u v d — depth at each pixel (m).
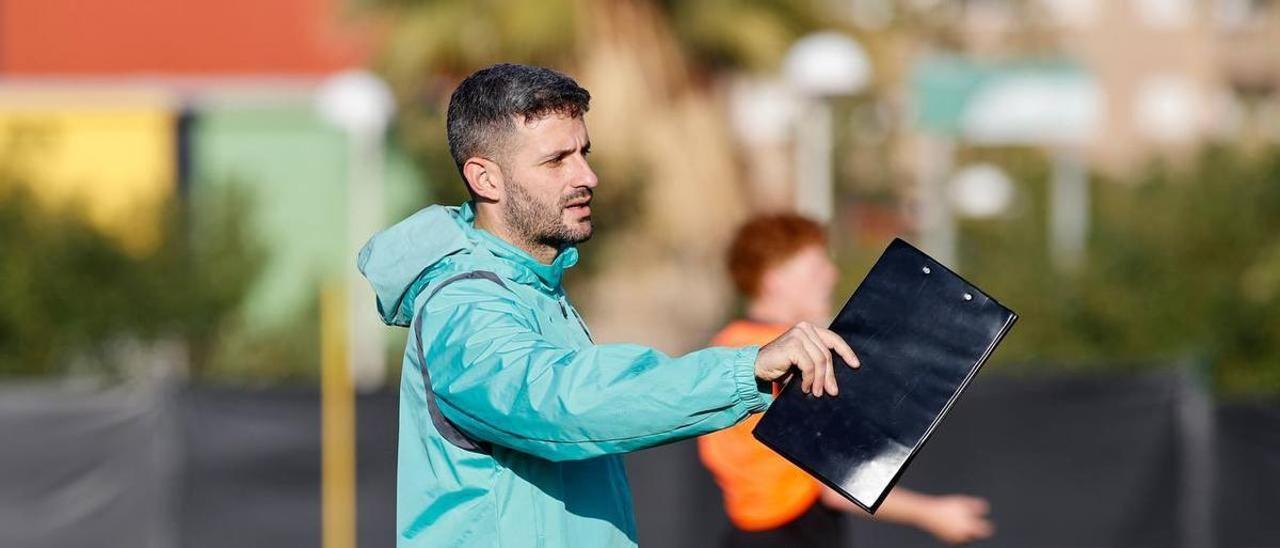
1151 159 42.69
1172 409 26.58
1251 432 26.48
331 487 27.30
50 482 27.17
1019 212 44.88
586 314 57.31
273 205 60.38
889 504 15.77
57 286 42.06
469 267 9.29
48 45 72.81
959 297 8.84
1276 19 95.44
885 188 61.56
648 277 58.16
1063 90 50.56
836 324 8.86
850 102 61.22
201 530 27.16
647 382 8.17
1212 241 39.88
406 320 9.74
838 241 49.03
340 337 29.05
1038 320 39.81
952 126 48.16
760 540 14.92
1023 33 73.69
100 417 27.25
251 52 73.44
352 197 60.22
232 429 27.28
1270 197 40.09
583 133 9.55
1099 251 40.41
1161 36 95.69
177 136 59.69
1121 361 38.56
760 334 15.60
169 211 44.84
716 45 58.66
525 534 9.12
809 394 8.66
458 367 8.69
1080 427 26.52
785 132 61.03
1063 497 26.41
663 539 26.16
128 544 27.22
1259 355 38.47
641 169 58.22
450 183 59.09
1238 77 95.69
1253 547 26.44
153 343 42.94
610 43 58.22
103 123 57.41
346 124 50.44
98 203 46.34
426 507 9.27
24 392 27.41
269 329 44.78
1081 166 50.75
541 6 56.97
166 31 73.25
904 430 8.51
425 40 57.72
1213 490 26.52
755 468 14.86
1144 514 26.48
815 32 60.03
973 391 26.41
